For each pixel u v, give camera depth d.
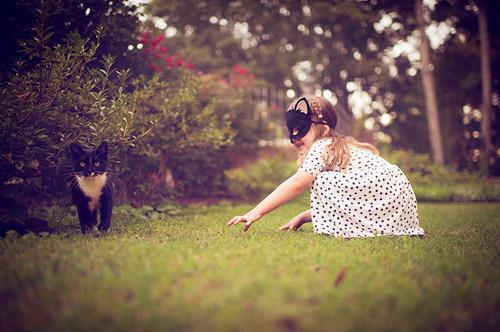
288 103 11.90
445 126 17.14
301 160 3.22
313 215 2.95
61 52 2.93
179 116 4.70
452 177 10.32
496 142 16.50
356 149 3.09
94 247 2.18
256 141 7.69
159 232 2.95
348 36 17.61
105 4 3.88
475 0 13.28
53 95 2.97
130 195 4.75
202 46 16.66
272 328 1.19
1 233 2.88
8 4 3.37
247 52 17.19
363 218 2.85
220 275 1.61
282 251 2.11
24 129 2.80
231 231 3.02
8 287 1.50
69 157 3.27
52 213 3.65
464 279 1.72
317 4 14.73
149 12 4.53
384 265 1.89
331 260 1.92
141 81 4.22
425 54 12.65
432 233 3.17
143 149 4.13
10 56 3.46
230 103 6.89
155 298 1.38
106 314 1.25
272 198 2.85
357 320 1.24
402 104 18.83
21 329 1.19
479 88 16.89
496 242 2.69
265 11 16.56
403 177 3.01
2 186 2.93
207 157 6.14
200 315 1.25
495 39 15.52
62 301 1.37
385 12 14.43
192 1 15.33
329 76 18.25
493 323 1.27
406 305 1.35
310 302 1.38
